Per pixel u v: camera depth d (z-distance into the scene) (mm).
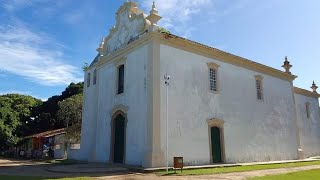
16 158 30984
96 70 24219
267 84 24750
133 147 17219
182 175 13062
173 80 17422
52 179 11734
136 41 18203
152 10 17562
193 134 17750
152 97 16172
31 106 49031
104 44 23359
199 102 18609
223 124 19875
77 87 47250
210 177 12391
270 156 23078
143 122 16641
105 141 20688
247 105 22141
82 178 11961
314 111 32031
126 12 20734
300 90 30328
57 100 47562
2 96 49250
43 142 33688
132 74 18469
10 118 41719
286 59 27844
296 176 12930
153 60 16703
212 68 20078
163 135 16156
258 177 12320
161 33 17250
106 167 16234
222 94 20328
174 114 17016
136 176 12758
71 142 31062
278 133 24484
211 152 18547
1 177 12609
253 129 22141
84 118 25156
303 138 29328
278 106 25297
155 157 15406
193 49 19047
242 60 22297
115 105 19891
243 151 20859
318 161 23516
